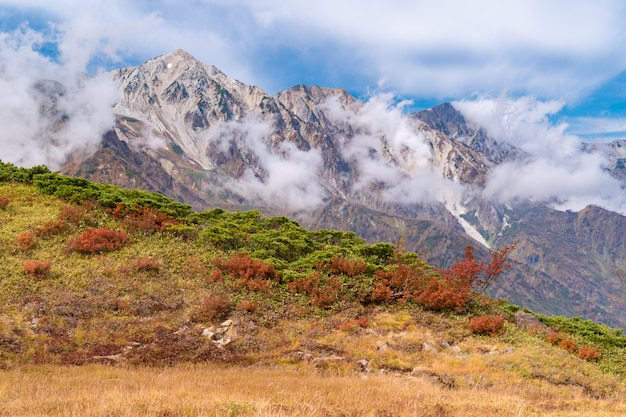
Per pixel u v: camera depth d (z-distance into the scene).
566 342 27.58
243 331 23.83
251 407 12.11
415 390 17.62
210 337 23.00
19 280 24.05
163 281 27.17
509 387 19.52
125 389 14.27
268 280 28.95
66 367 18.45
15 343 19.78
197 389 14.71
